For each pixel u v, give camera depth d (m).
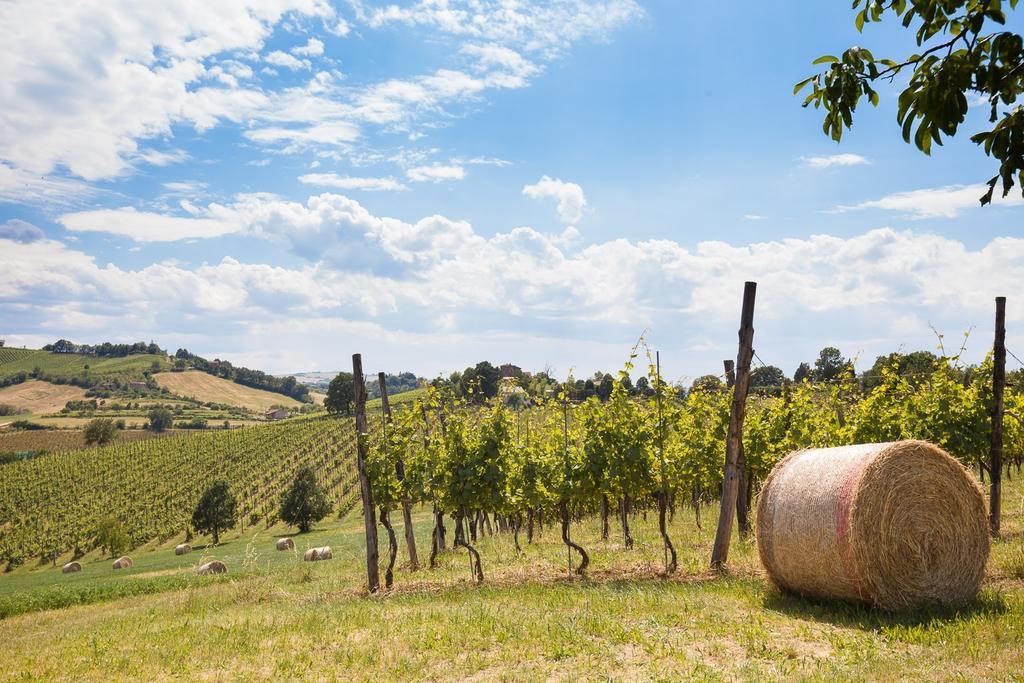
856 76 3.68
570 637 7.89
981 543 8.53
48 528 73.62
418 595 12.41
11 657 10.20
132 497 82.06
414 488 14.48
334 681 7.28
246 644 9.26
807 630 7.62
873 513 8.11
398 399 118.25
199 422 167.12
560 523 26.75
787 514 9.00
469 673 7.10
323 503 60.94
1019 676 5.55
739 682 6.14
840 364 41.25
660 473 13.72
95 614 17.05
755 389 20.38
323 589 14.96
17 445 132.88
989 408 14.31
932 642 6.75
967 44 3.38
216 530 61.03
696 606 9.07
